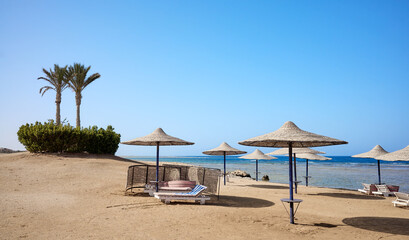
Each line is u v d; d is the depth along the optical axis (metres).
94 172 17.36
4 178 14.40
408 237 7.15
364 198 14.27
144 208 9.98
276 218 9.00
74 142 22.91
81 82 31.67
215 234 7.11
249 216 9.14
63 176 15.73
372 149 18.56
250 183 19.92
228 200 12.20
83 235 6.77
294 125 9.22
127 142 12.79
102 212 9.17
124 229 7.36
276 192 15.38
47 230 7.14
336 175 36.81
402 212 10.63
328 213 10.14
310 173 40.59
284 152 16.92
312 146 10.27
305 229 7.76
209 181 13.13
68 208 9.58
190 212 9.50
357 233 7.49
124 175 17.34
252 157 21.53
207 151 19.78
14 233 6.84
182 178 14.23
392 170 48.41
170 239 6.64
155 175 13.94
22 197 10.91
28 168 17.30
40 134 21.84
